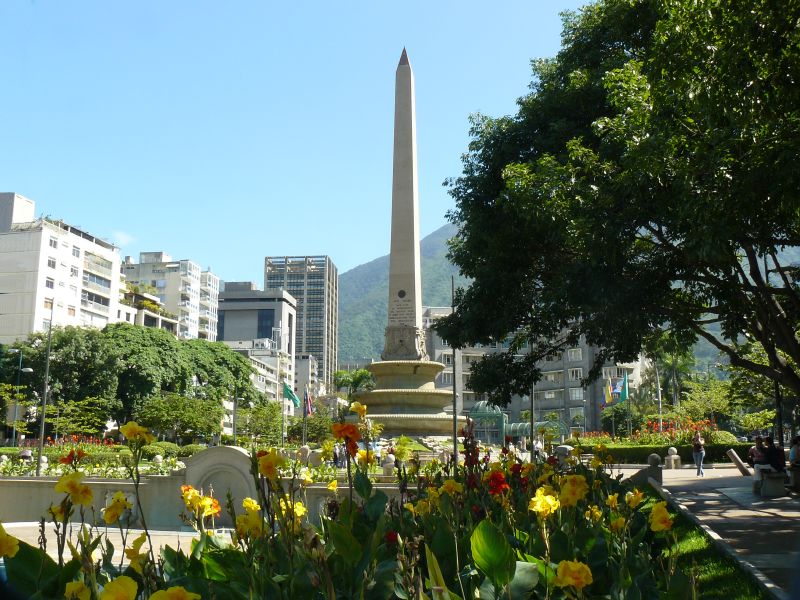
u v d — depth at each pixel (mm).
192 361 74375
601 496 8742
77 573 4031
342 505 5344
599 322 16875
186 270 124062
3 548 3170
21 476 25922
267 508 4676
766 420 51219
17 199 90812
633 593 4602
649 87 13414
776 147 11023
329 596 3732
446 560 5199
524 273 19609
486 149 20812
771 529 12984
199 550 5199
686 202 12180
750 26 10648
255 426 78250
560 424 84250
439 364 33312
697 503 17828
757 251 13711
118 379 66562
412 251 33688
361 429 6461
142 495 21516
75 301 87188
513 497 8531
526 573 4379
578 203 15320
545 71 21922
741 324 18078
